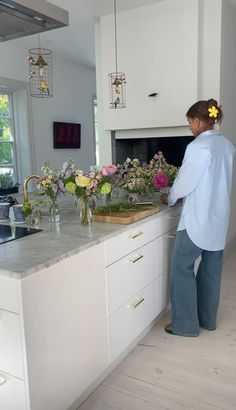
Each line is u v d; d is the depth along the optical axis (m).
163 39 3.32
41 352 1.40
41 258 1.42
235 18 3.61
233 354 2.13
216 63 3.28
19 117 4.72
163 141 3.85
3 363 1.40
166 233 2.46
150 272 2.27
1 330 1.37
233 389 1.83
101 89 3.91
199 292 2.40
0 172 4.63
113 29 3.56
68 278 1.52
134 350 2.20
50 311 1.43
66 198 2.94
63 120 5.35
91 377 1.74
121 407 1.72
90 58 5.21
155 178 2.56
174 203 2.32
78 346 1.62
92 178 1.92
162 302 2.50
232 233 4.04
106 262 1.78
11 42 4.34
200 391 1.82
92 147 6.08
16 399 1.40
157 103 3.45
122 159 4.04
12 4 1.49
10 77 4.38
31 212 2.06
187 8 3.17
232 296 2.93
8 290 1.31
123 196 2.82
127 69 3.55
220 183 2.11
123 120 3.67
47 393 1.45
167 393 1.81
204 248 2.15
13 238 1.73
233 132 3.84
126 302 2.01
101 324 1.79
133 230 2.02
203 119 2.12
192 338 2.32
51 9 1.66
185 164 2.08
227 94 3.55
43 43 4.47
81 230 1.88
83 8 3.38
